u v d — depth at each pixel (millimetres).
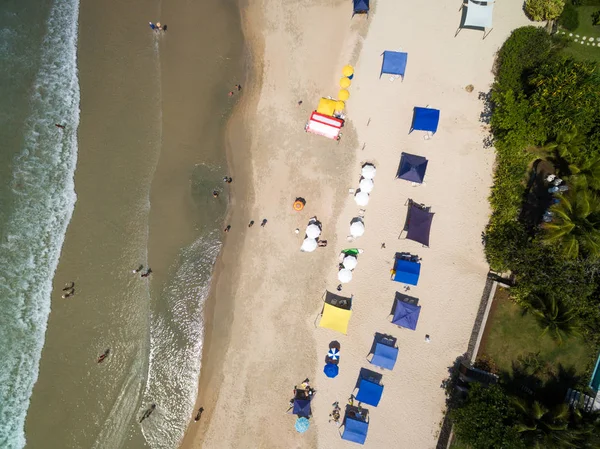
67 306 22297
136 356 21938
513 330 20688
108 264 22328
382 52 22312
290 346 21828
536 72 19953
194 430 21844
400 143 21984
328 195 22094
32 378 22000
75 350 22062
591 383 19797
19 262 22531
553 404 19969
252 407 21750
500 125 19484
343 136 22188
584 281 18156
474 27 22031
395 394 21328
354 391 21484
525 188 21094
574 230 17641
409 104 22094
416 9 22344
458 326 21281
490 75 21875
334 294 21828
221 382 21953
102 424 21625
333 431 21438
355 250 21781
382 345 20719
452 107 21906
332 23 22562
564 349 20344
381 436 21234
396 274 20875
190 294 22188
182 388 21953
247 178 22438
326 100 21609
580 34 21188
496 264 19969
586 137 18984
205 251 22312
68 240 22609
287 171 22281
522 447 17234
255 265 22172
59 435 21594
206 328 22109
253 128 22562
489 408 17953
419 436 21062
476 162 21641
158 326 22031
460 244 21531
